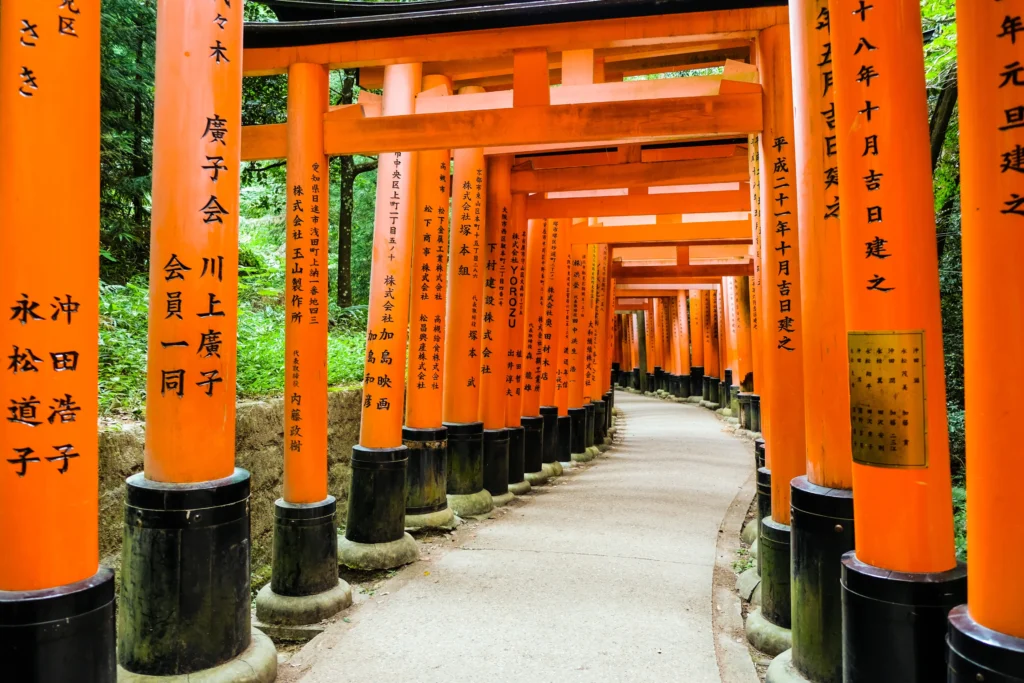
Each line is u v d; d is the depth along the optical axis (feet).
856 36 10.46
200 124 13.57
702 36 17.94
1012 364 8.07
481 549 23.73
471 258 29.32
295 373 18.84
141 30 30.73
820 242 13.26
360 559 21.44
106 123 30.04
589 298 47.70
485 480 30.53
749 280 59.82
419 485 25.84
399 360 23.02
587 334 46.78
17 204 9.94
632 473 38.63
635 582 20.25
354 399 29.09
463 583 20.25
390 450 22.33
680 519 27.89
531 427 35.88
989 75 8.18
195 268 13.52
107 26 28.35
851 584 10.59
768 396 16.70
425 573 21.18
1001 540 8.12
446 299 30.32
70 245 10.29
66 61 10.22
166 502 13.19
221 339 13.84
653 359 102.12
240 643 13.94
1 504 9.94
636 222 48.03
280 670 14.92
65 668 9.92
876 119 10.31
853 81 10.51
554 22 18.92
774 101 16.97
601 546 24.00
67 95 10.23
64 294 10.22
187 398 13.47
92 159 10.62
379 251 22.94
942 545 10.28
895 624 10.07
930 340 10.21
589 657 15.37
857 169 10.50
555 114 19.01
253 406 22.71
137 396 20.93
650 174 30.76
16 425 9.92
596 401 48.52
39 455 10.00
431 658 15.39
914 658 9.96
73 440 10.30
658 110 18.26
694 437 54.13
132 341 24.89
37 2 10.00
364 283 58.44
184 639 13.17
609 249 51.85
